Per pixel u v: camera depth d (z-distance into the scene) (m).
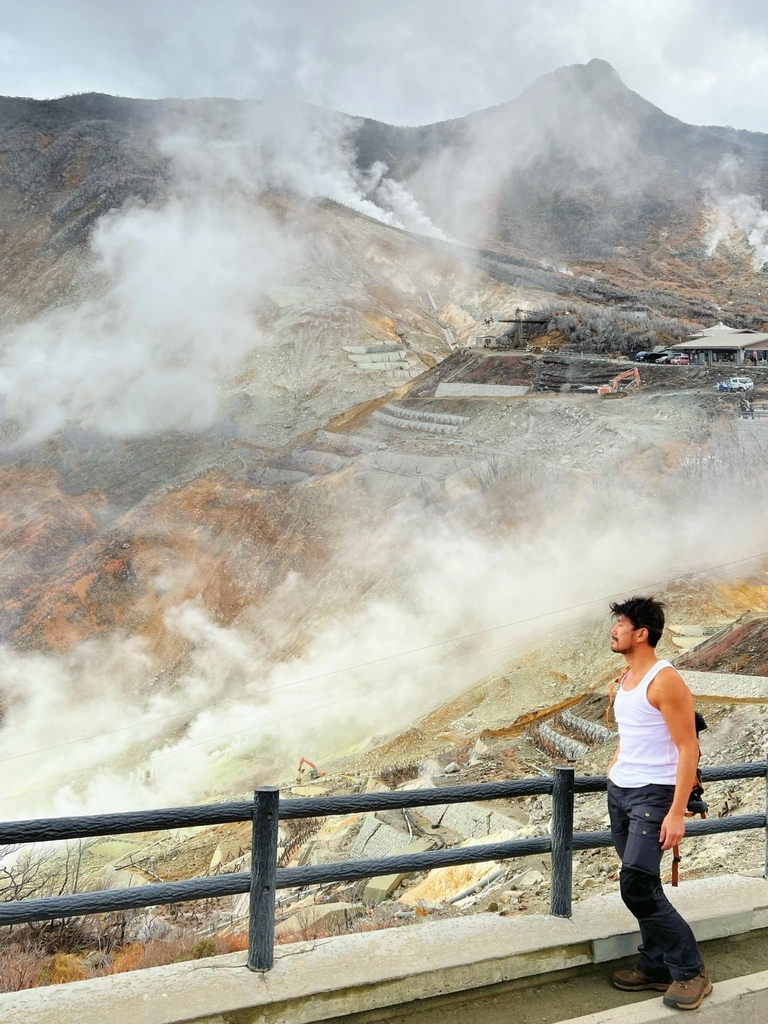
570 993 4.23
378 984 3.95
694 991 4.01
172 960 7.27
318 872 4.20
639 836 4.09
